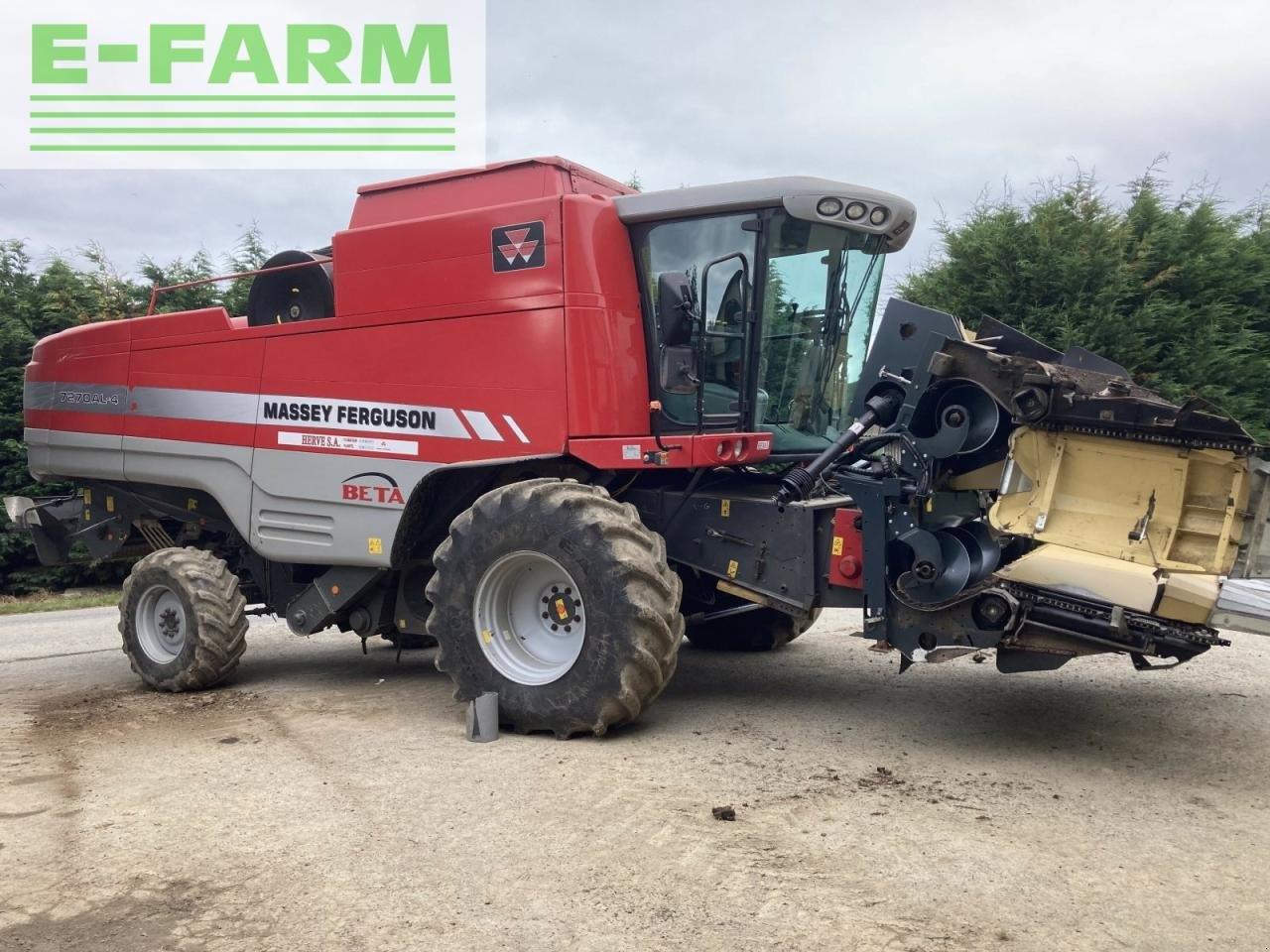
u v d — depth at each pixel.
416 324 5.70
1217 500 4.11
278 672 7.27
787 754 4.59
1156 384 10.87
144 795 4.18
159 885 3.25
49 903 3.13
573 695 4.81
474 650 5.14
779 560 5.16
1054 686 6.04
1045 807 3.86
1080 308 11.17
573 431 5.13
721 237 5.37
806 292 5.70
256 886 3.22
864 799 3.95
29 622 11.42
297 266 6.36
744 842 3.49
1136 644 4.17
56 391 7.60
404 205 6.25
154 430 6.93
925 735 4.93
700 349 5.37
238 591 6.72
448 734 5.10
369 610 6.39
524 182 5.88
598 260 5.22
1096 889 3.12
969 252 11.96
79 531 8.00
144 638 6.73
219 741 5.12
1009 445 4.52
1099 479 4.34
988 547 4.79
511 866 3.32
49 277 16.41
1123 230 11.34
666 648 4.77
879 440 4.86
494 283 5.39
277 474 6.31
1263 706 5.49
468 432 5.49
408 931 2.88
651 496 5.62
